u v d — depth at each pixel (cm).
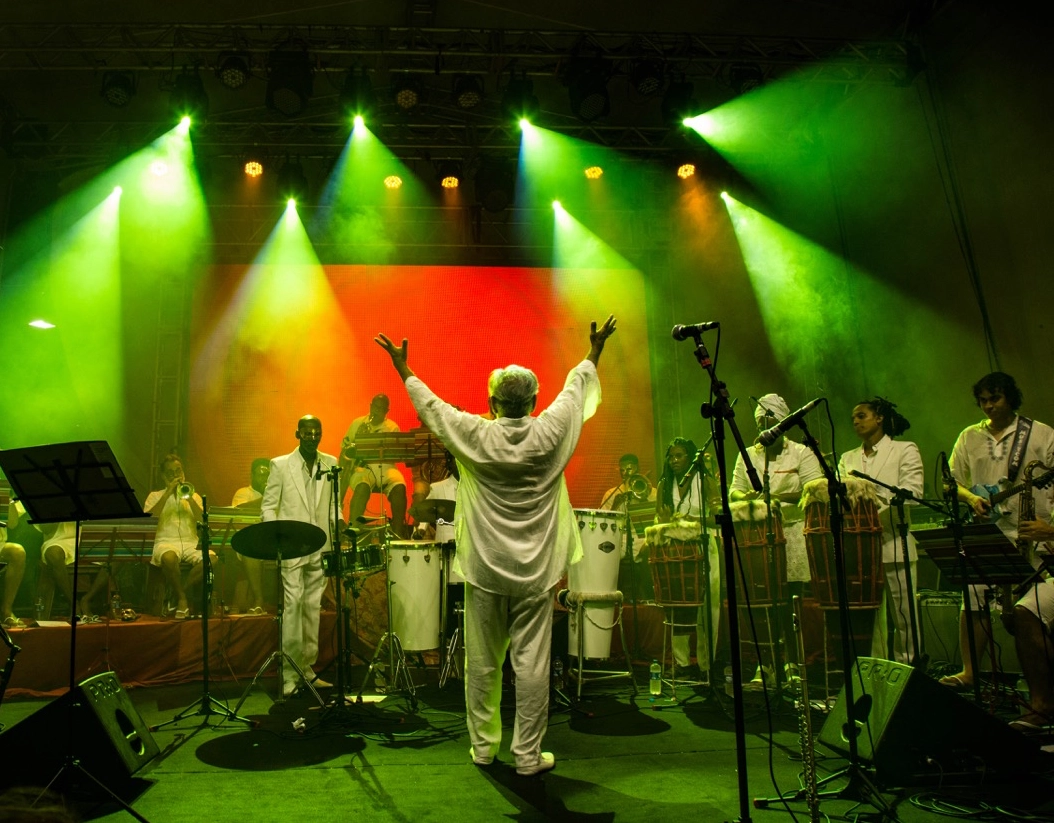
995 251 846
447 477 753
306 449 594
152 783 377
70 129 1100
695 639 727
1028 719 445
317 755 427
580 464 1237
